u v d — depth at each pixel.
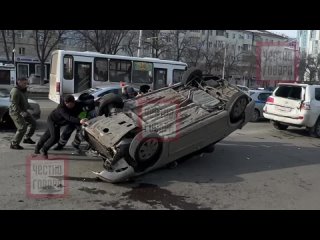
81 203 5.82
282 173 8.22
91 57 20.05
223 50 64.81
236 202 6.20
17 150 8.96
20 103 9.06
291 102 13.31
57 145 9.07
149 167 7.19
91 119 7.98
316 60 60.91
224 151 10.12
